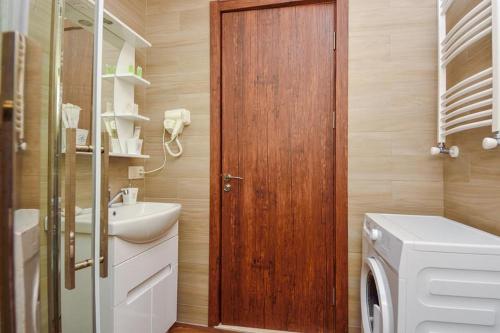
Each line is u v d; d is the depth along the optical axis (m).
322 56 1.78
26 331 0.52
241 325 1.87
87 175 0.81
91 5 0.78
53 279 0.61
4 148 0.47
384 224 1.25
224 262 1.90
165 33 1.97
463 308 0.89
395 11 1.64
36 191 0.55
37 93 0.55
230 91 1.90
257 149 1.86
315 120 1.79
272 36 1.84
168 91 1.96
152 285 1.51
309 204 1.79
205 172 1.90
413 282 0.93
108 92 1.67
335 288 1.72
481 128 1.20
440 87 1.48
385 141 1.65
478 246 0.89
